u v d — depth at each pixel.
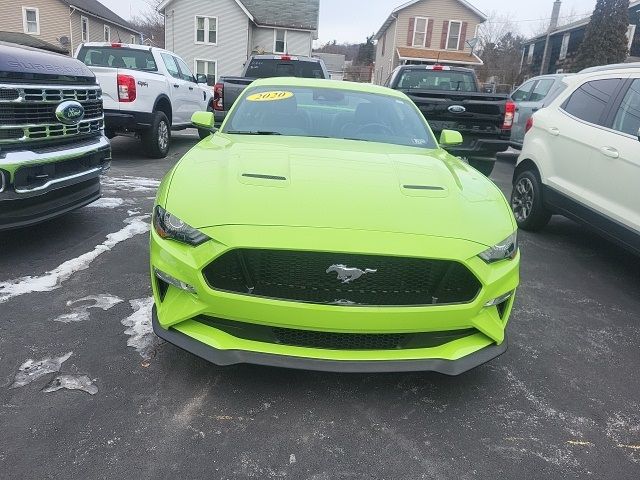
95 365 2.90
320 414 2.62
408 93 7.89
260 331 2.55
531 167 6.04
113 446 2.32
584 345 3.52
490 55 51.28
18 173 3.91
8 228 3.96
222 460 2.29
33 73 4.11
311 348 2.55
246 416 2.57
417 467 2.32
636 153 4.37
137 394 2.68
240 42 34.09
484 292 2.59
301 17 36.44
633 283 4.75
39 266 4.22
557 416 2.73
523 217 6.16
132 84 8.62
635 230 4.31
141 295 3.77
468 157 8.07
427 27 39.75
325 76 11.01
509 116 7.79
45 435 2.36
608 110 4.94
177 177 2.93
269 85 4.60
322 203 2.67
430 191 2.92
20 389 2.67
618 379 3.12
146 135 9.26
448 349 2.62
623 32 33.03
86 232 5.14
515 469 2.34
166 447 2.34
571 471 2.35
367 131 4.14
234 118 4.20
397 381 2.94
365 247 2.46
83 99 4.85
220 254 2.47
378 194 2.80
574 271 4.97
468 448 2.46
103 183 7.34
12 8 33.25
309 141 3.77
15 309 3.48
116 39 43.16
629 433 2.63
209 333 2.58
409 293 2.54
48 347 3.05
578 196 5.05
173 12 33.38
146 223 5.52
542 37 43.44
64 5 34.16
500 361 3.24
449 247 2.54
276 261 2.49
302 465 2.29
